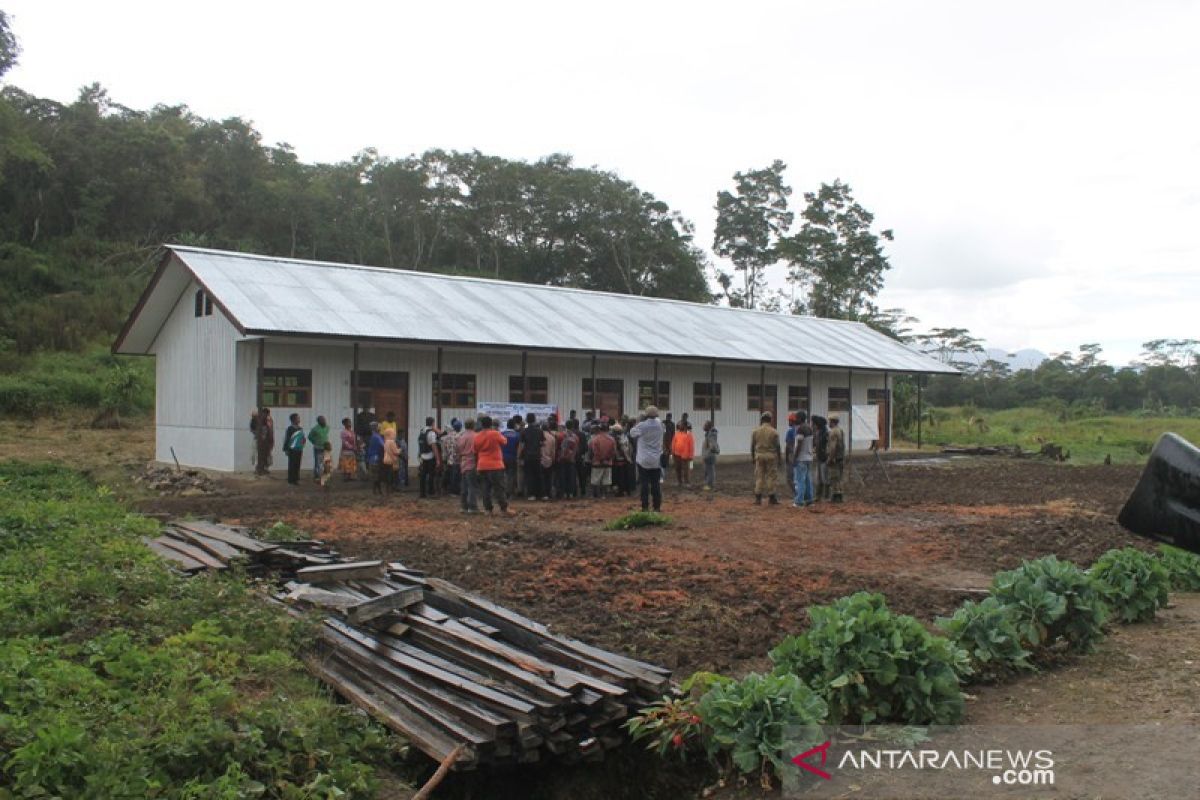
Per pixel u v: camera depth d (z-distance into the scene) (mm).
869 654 6332
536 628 7383
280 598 8258
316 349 23797
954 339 88188
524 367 26297
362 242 74375
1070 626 7957
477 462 16672
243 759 5164
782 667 6516
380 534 13711
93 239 61594
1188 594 10711
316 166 82688
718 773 5984
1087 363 85438
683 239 82438
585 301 33250
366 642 7129
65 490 16969
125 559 9141
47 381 38688
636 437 16906
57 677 5719
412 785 5684
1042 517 16922
